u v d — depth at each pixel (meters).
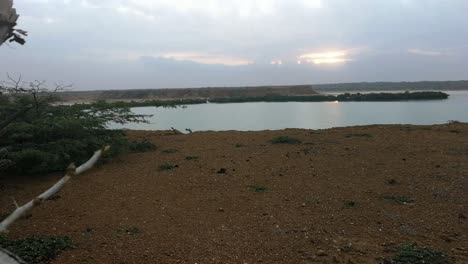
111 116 9.74
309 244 4.33
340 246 4.25
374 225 4.83
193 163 7.99
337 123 15.45
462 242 4.31
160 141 10.88
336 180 6.64
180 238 4.52
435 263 3.81
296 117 18.36
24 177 7.41
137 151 9.46
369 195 5.89
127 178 7.07
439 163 7.43
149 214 5.30
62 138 7.96
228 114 20.75
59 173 7.66
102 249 4.25
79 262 3.96
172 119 18.61
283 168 7.45
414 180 6.50
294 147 9.37
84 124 8.20
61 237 4.55
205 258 4.04
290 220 5.00
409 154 8.25
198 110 23.53
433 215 5.08
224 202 5.73
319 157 8.23
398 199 5.68
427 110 20.33
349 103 26.20
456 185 6.16
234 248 4.26
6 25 2.54
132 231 4.73
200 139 11.05
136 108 17.39
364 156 8.21
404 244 4.26
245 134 11.77
